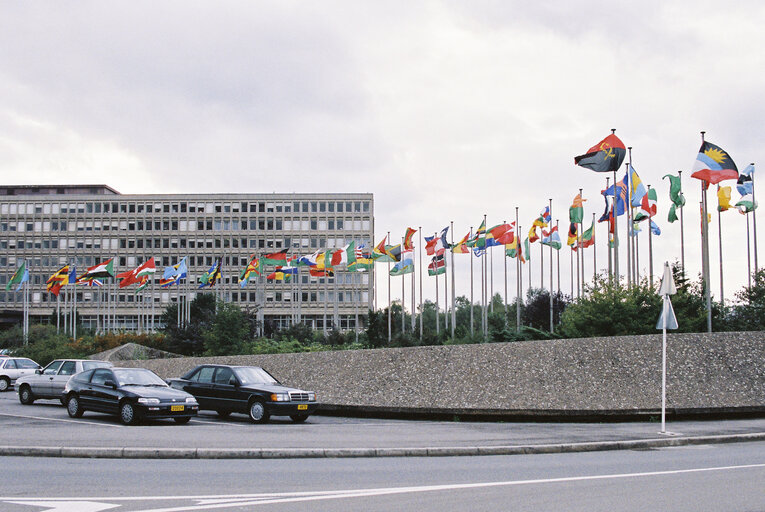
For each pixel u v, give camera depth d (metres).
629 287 30.50
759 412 19.80
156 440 14.34
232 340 44.28
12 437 14.68
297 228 121.25
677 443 14.90
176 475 10.53
